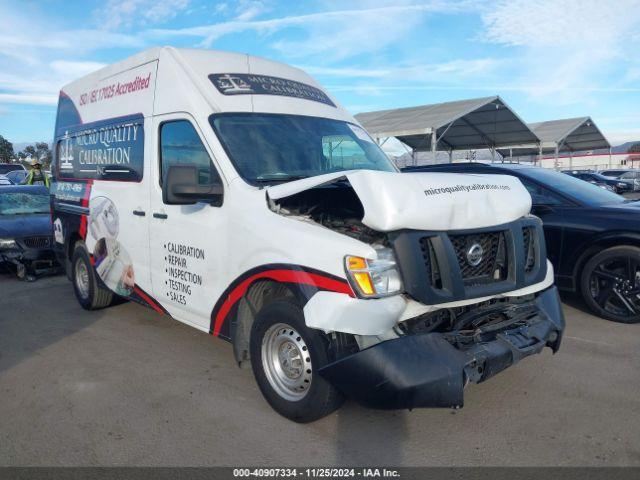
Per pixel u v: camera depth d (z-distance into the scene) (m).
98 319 6.37
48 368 4.87
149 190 5.02
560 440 3.52
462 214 3.46
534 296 4.04
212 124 4.34
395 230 3.27
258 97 4.75
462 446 3.46
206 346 5.39
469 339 3.44
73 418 3.90
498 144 28.72
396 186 3.32
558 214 6.20
